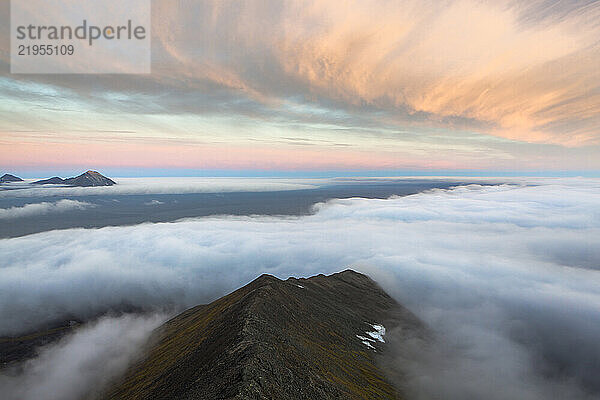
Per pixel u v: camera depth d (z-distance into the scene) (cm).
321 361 7062
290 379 5472
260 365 5416
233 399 4403
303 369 6069
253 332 6812
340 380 6631
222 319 8850
